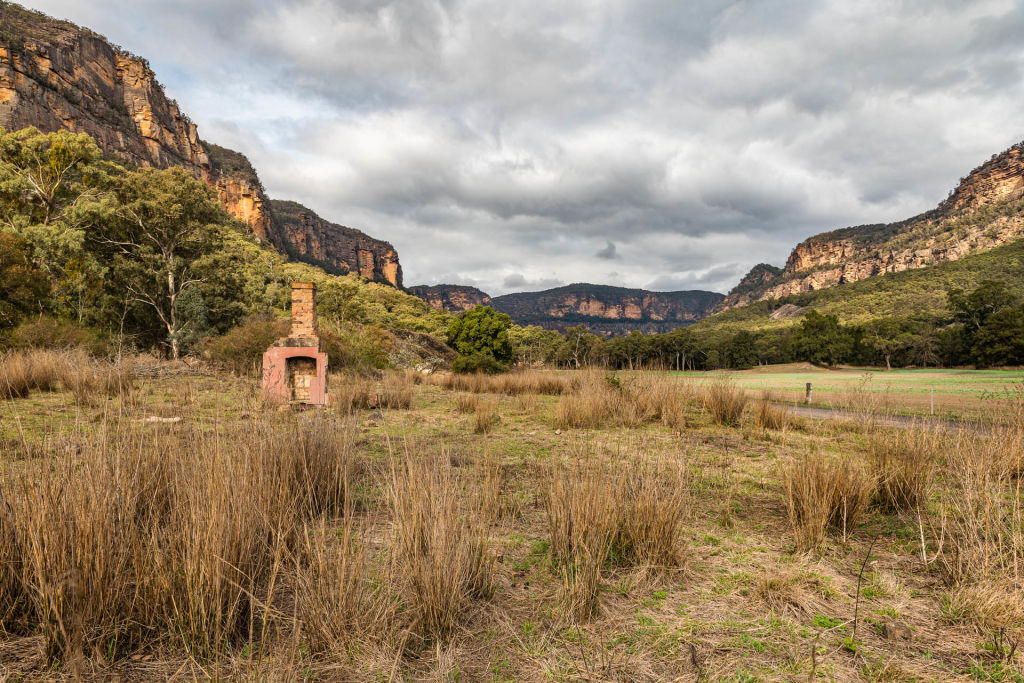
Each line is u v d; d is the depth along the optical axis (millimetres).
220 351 17312
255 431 4172
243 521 2596
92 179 35906
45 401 8008
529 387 16641
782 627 2553
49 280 26219
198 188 34625
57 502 2318
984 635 2469
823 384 28406
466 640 2393
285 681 1874
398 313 94688
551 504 3617
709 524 4230
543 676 2088
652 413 10406
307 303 11609
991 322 56062
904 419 9148
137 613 2291
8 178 32250
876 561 3426
